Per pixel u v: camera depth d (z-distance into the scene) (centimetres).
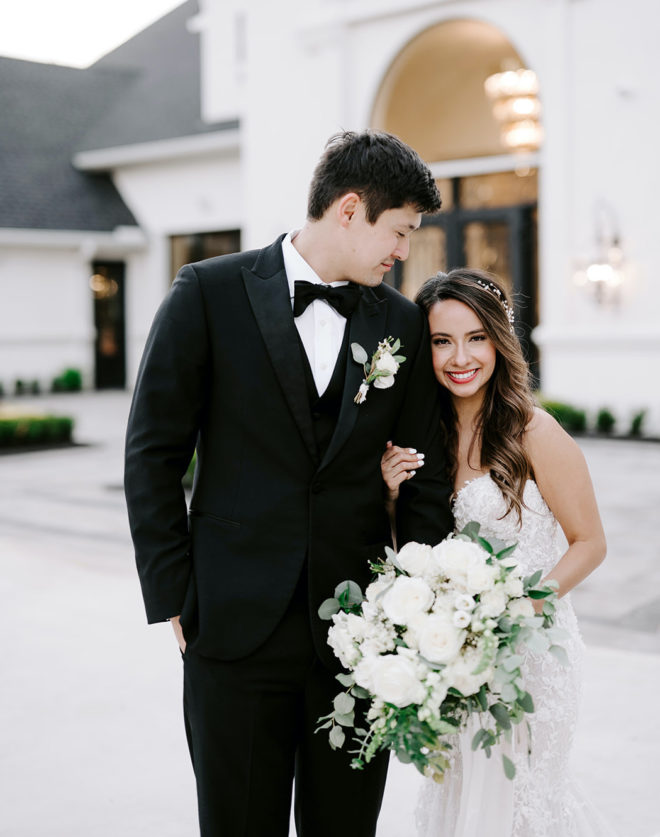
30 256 1977
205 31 1955
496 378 230
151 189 2067
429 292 231
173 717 383
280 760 211
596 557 228
